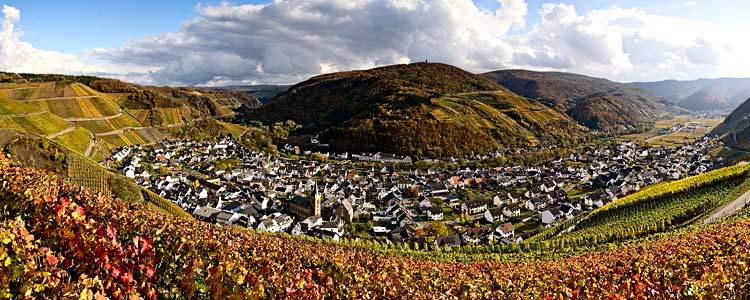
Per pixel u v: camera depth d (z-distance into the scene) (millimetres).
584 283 22688
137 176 101750
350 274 21156
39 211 15547
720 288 16547
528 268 32562
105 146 128000
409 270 26297
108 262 10906
